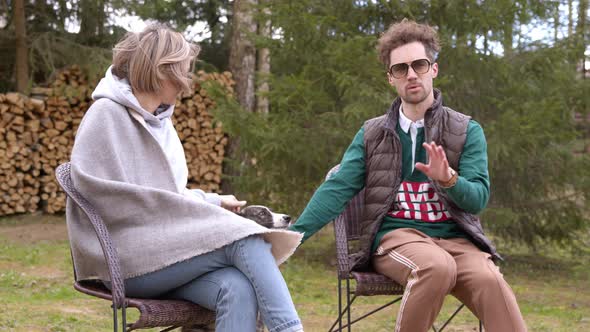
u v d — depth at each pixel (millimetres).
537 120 7113
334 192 3148
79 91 10961
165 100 2498
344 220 3365
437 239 2975
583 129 7867
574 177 7691
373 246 3064
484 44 7492
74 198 2264
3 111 10711
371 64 6961
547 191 7891
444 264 2682
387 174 3068
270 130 7617
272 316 2195
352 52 6957
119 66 2471
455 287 2801
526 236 8234
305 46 7539
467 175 2941
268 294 2213
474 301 2703
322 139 7465
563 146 7621
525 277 7742
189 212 2326
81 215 2389
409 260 2775
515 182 7820
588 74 7770
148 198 2309
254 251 2266
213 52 14367
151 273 2314
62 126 11258
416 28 3100
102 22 11711
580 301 6320
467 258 2801
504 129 7098
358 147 3197
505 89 7598
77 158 2311
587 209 7844
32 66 10977
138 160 2393
